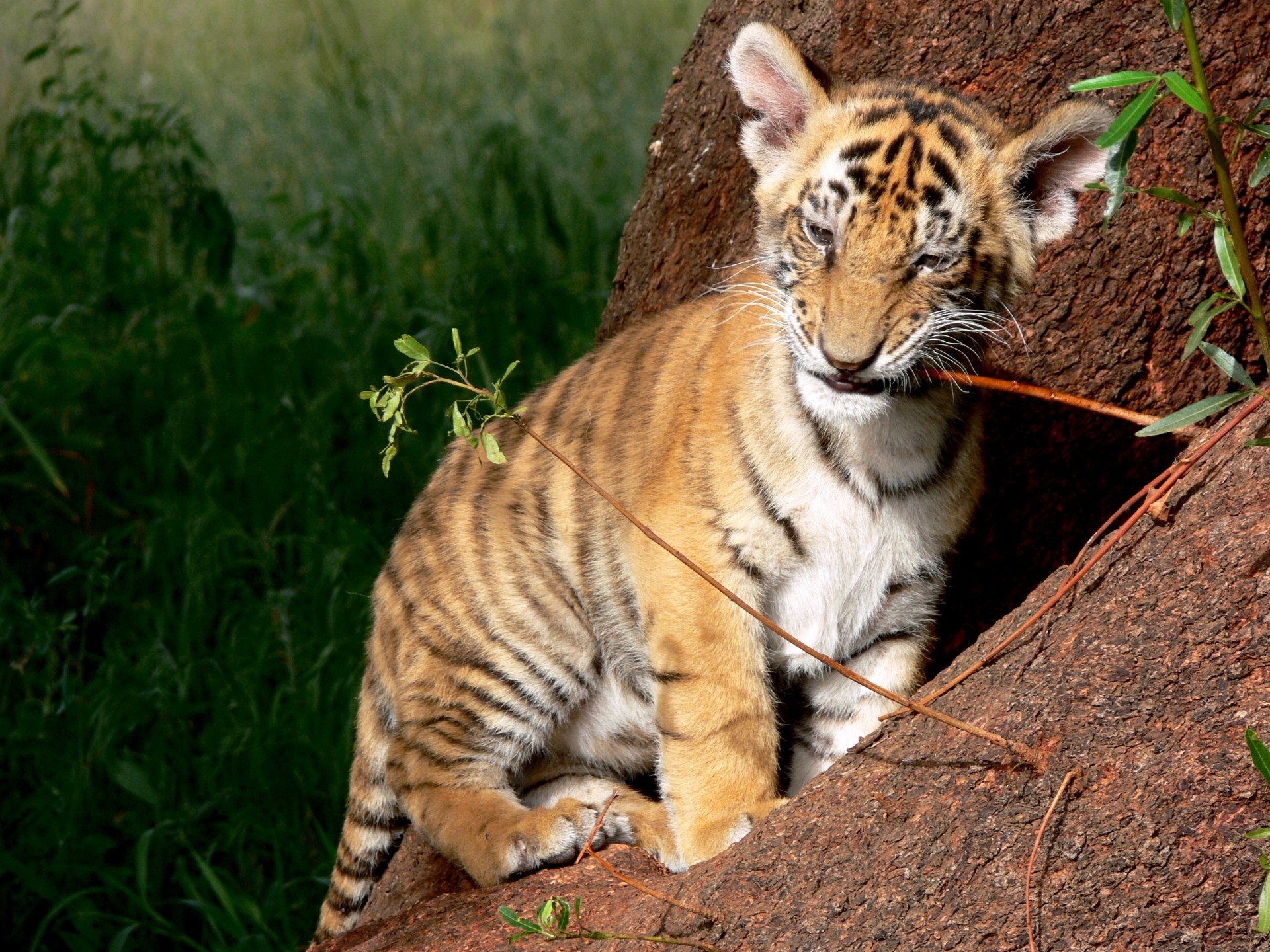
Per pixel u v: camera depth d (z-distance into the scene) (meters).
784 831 4.25
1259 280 5.62
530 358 11.93
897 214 5.04
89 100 15.29
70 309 11.75
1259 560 3.64
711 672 5.64
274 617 9.77
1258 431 3.87
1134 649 3.77
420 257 13.58
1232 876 3.44
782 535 5.61
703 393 5.74
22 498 10.77
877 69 6.55
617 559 6.07
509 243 13.62
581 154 15.84
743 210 7.38
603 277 13.18
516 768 6.64
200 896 7.92
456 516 6.52
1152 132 5.62
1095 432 5.88
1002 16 6.11
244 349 12.05
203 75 18.55
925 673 6.07
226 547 10.23
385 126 16.45
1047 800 3.73
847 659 6.04
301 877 8.11
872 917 3.86
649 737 6.62
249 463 11.09
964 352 5.46
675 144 7.77
